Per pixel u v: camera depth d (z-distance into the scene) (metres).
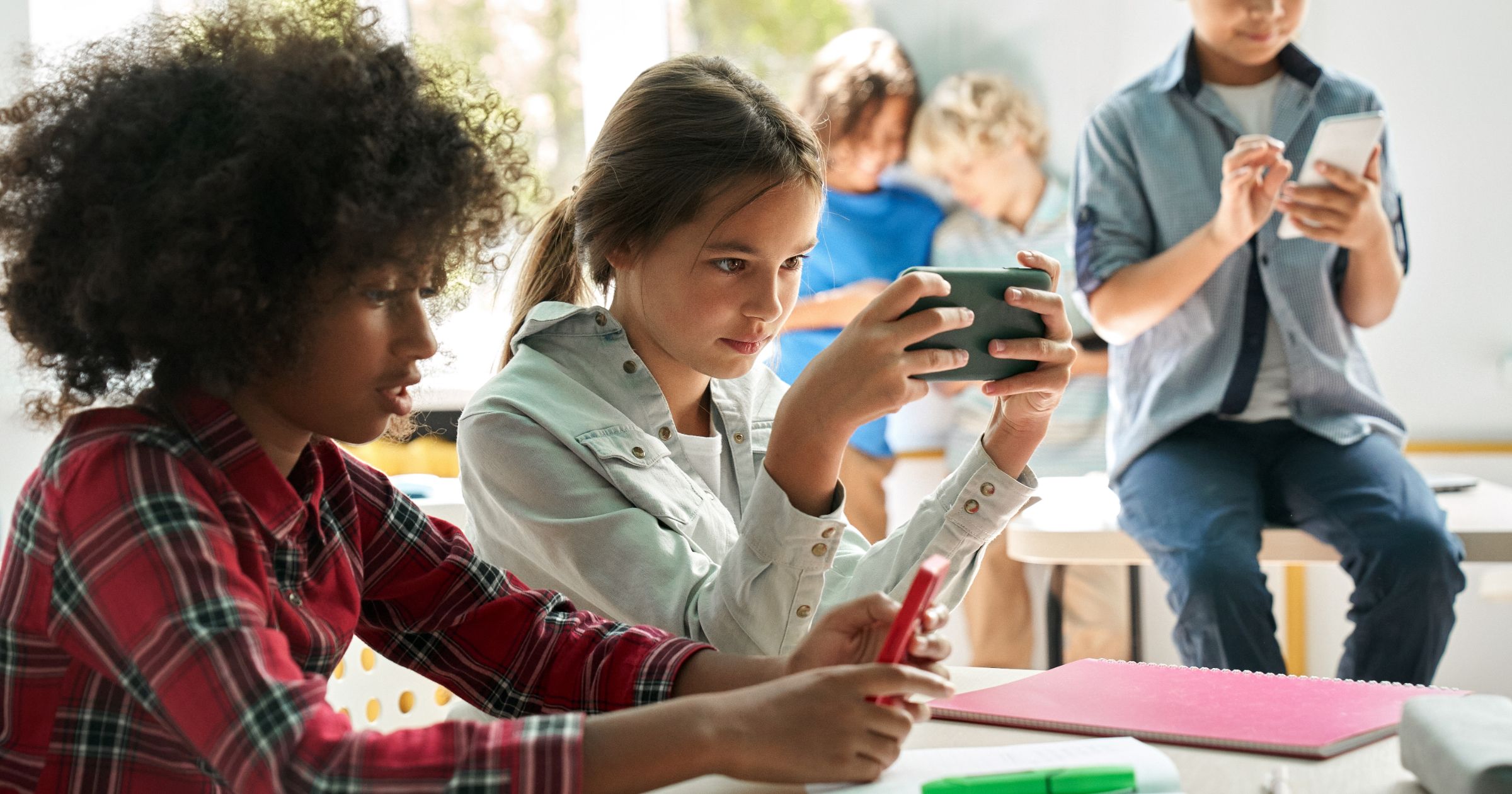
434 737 0.51
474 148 0.63
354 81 0.58
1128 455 1.85
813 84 2.40
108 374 0.60
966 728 0.67
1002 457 0.88
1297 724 0.64
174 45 0.59
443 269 0.64
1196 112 1.91
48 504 0.56
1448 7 2.24
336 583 0.68
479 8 2.37
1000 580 2.40
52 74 0.61
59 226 0.56
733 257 0.90
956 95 2.35
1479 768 0.51
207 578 0.52
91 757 0.57
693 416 1.03
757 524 0.78
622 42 2.41
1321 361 1.80
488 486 0.92
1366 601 1.65
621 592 0.85
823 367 0.76
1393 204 1.90
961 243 2.38
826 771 0.55
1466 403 2.31
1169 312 1.81
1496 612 2.28
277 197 0.56
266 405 0.62
